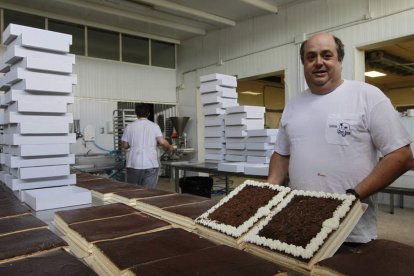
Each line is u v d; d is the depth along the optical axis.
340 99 1.26
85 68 6.63
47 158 1.75
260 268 0.81
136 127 3.63
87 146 6.47
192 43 7.66
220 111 3.85
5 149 1.99
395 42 4.55
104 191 1.82
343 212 0.94
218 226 1.08
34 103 1.63
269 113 9.48
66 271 0.81
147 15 6.33
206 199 1.57
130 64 7.27
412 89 8.50
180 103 8.03
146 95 7.54
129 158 3.68
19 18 5.81
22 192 1.69
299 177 1.32
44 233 1.09
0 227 1.16
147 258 0.87
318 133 1.28
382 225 3.78
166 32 7.27
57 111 1.70
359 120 1.21
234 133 3.66
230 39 6.80
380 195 4.76
